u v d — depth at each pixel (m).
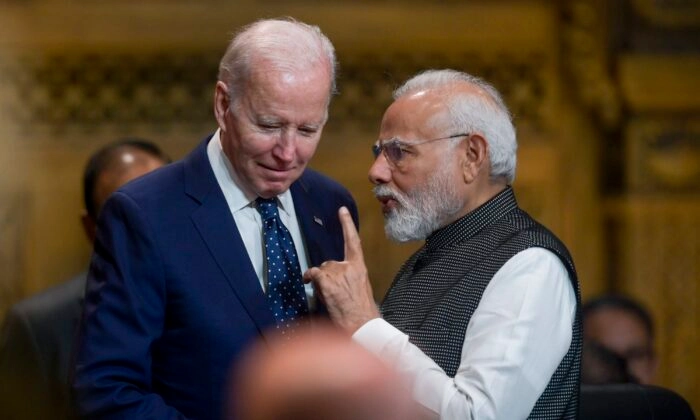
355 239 4.41
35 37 8.92
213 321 4.26
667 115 9.26
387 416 2.57
